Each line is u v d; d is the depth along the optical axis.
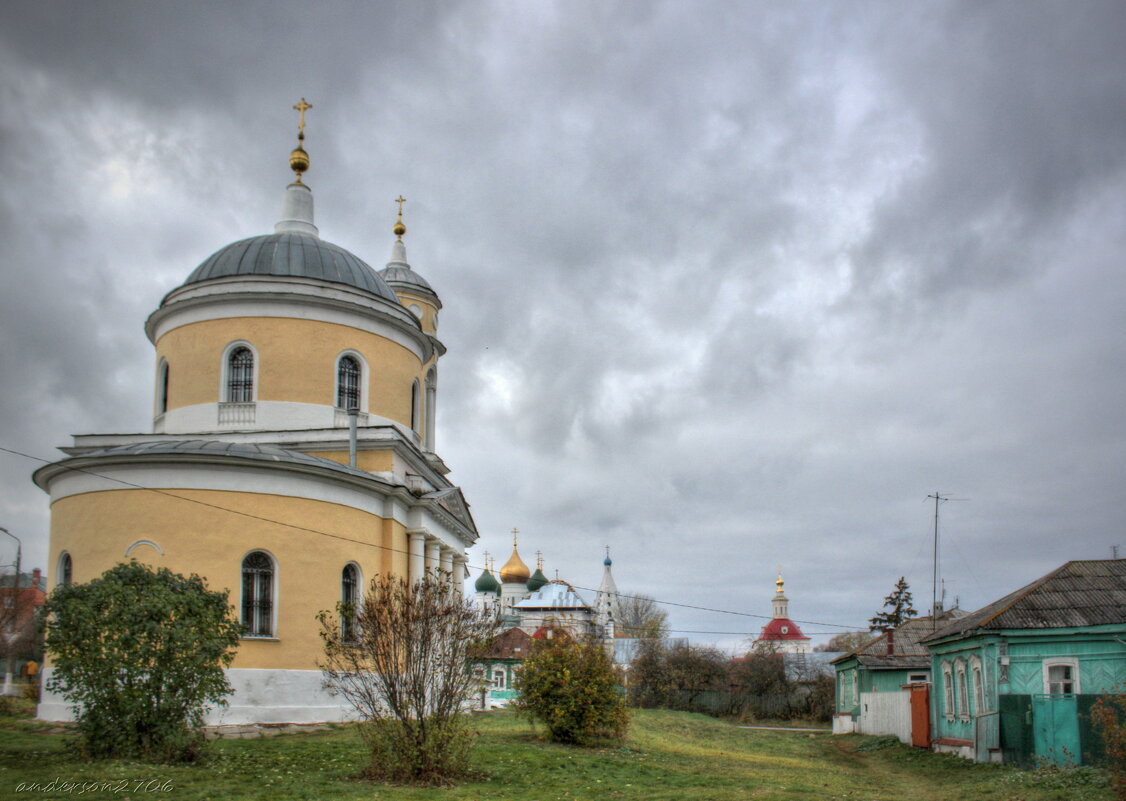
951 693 31.89
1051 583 28.56
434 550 32.81
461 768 19.02
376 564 29.33
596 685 26.20
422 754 18.34
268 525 26.08
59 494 26.41
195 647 18.88
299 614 26.16
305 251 33.94
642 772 21.52
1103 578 28.53
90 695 18.27
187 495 25.34
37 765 17.41
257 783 16.88
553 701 26.09
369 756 20.03
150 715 18.44
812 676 66.62
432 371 43.28
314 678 26.09
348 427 30.73
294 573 26.27
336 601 27.14
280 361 31.75
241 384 31.80
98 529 25.28
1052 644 27.09
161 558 24.86
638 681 61.97
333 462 28.41
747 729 45.06
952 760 29.47
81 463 25.61
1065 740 24.03
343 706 26.53
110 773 16.56
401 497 30.47
